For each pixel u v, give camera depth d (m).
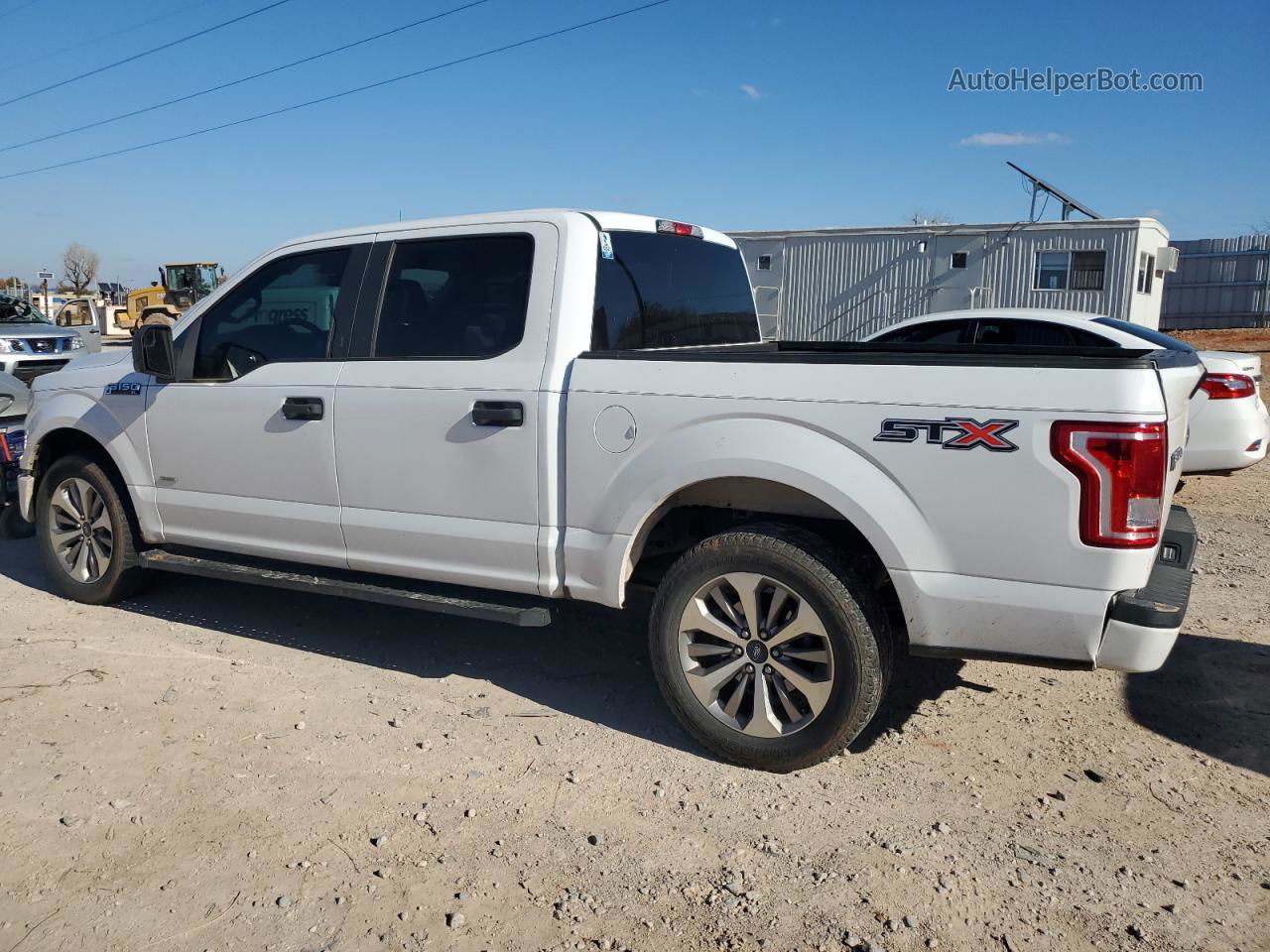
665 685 3.79
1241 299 34.34
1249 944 2.71
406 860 3.08
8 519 7.09
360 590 4.38
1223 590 5.88
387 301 4.41
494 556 4.08
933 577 3.31
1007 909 2.85
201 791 3.47
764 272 24.52
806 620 3.50
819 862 3.08
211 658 4.75
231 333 4.83
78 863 3.05
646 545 4.11
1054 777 3.63
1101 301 20.67
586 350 3.97
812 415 3.44
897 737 3.95
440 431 4.14
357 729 3.99
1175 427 3.31
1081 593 3.13
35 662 4.64
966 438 3.22
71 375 5.44
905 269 22.66
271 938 2.72
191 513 4.95
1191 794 3.51
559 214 4.07
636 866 3.06
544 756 3.79
